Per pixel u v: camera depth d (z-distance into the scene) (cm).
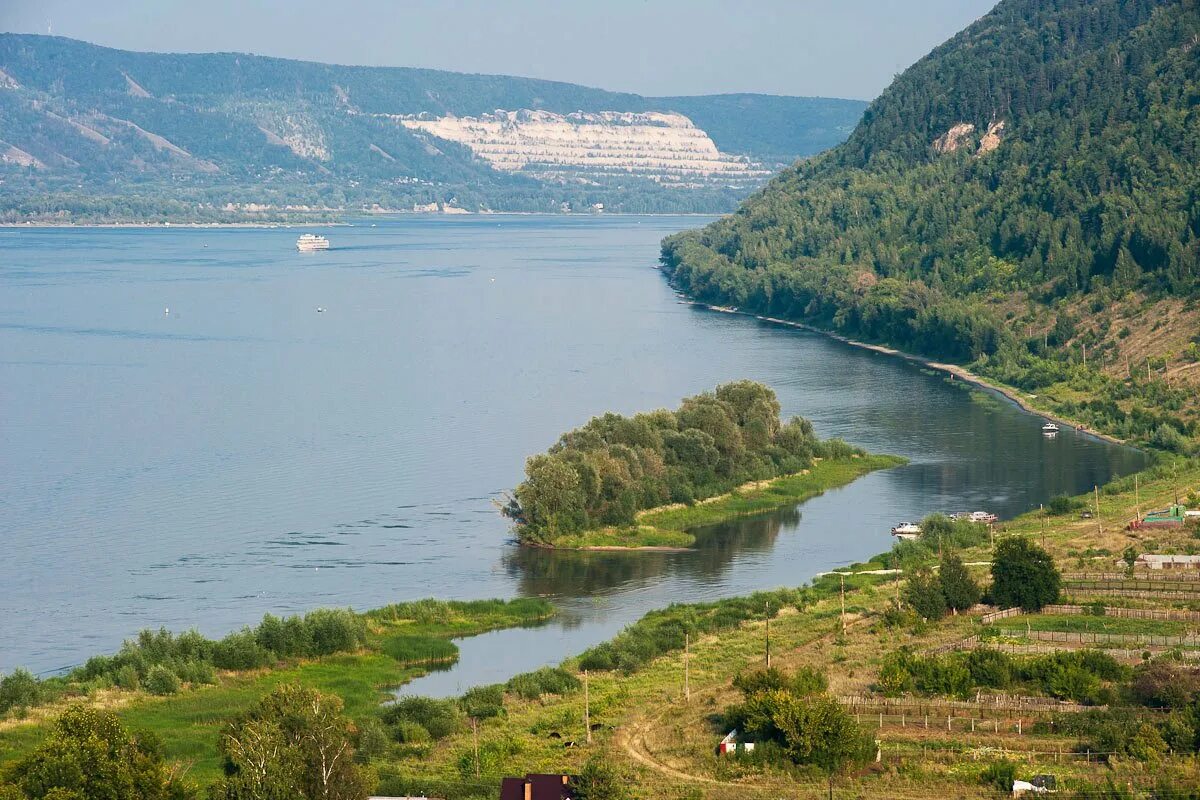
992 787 16788
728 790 16950
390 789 17088
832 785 17025
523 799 16412
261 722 17738
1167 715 18750
